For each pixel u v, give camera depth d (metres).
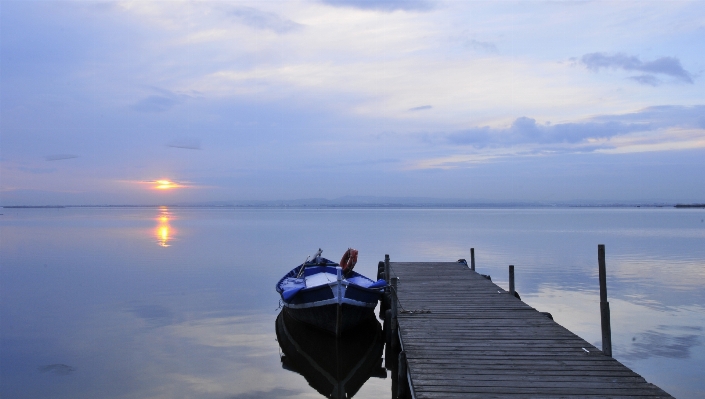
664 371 10.95
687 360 11.62
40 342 13.44
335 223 85.25
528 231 59.12
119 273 25.75
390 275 18.64
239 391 10.45
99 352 12.67
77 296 19.66
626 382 7.28
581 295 19.28
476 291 15.20
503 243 42.38
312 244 42.62
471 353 8.73
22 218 114.62
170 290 21.03
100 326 15.09
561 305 17.50
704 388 10.05
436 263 22.50
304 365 12.33
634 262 28.70
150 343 13.46
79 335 14.10
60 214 159.25
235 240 47.16
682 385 10.20
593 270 25.78
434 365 8.09
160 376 11.10
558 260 30.08
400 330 10.45
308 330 14.66
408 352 8.81
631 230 60.03
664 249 36.19
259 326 15.35
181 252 36.09
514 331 10.25
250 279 23.89
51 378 10.87
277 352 12.95
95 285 22.17
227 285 22.23
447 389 7.07
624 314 16.08
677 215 131.12
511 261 29.73
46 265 28.81
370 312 14.89
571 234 53.41
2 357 12.24
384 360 13.26
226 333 14.54
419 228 67.38
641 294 19.41
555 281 22.52
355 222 89.50
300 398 10.23
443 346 9.17
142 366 11.72
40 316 16.30
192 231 61.41
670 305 17.42
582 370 7.80
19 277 24.38
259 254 34.75
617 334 13.74
